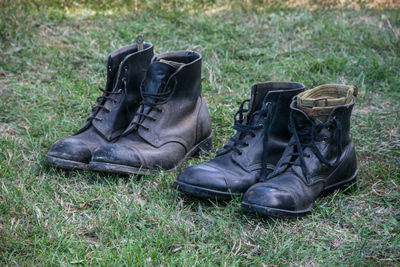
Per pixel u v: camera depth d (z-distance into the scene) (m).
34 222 1.98
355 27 4.81
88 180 2.33
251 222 2.01
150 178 2.30
